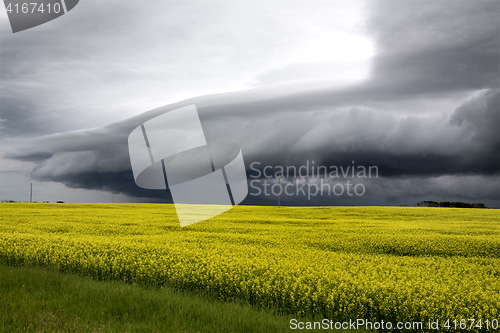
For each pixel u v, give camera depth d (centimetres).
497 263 1277
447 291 829
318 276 955
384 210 4700
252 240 1819
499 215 3962
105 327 633
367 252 1673
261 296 867
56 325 620
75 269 1156
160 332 632
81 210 4297
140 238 1772
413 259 1305
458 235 2055
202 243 1634
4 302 733
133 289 902
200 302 825
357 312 773
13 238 1591
